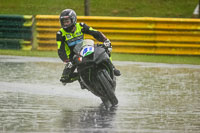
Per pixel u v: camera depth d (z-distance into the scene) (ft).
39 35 201.16
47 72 143.84
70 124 73.77
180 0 314.76
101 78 88.07
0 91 108.17
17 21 204.64
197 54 193.16
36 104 92.48
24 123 74.18
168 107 90.94
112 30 195.62
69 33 93.66
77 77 96.68
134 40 194.70
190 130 70.64
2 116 79.82
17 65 159.02
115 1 309.22
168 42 194.08
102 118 79.25
